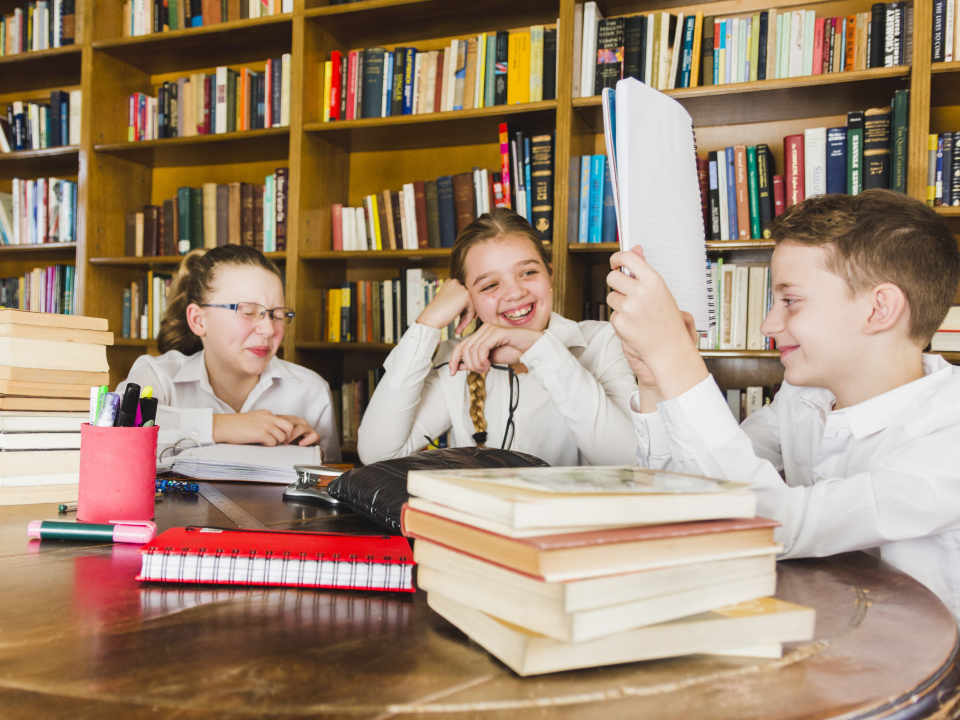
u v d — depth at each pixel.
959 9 1.86
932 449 0.71
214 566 0.54
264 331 1.64
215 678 0.35
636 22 2.16
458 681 0.36
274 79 2.58
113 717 0.31
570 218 2.20
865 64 1.97
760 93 2.07
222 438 1.36
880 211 0.81
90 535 0.69
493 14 2.47
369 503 0.76
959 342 1.85
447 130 2.48
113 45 2.78
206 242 2.67
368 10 2.44
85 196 2.80
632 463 1.20
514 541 0.36
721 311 2.13
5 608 0.47
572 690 0.35
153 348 2.96
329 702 0.33
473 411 1.35
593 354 1.50
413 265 2.66
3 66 3.03
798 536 0.66
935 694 0.37
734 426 0.64
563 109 2.17
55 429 0.90
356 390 2.58
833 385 0.90
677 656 0.40
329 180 2.63
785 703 0.34
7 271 3.32
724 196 2.11
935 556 0.78
